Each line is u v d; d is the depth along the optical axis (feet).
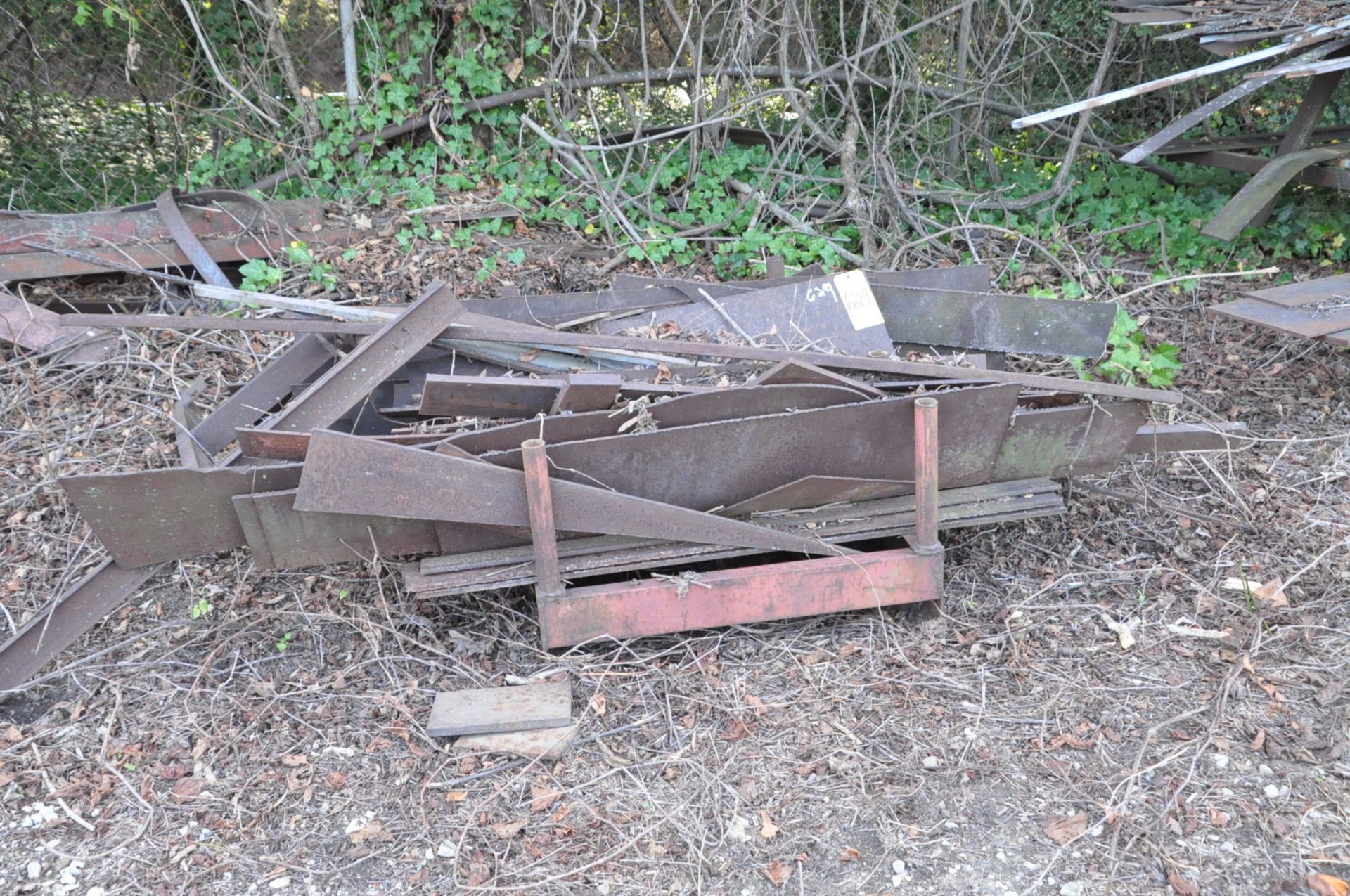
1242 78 27.30
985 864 9.05
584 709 10.85
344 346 13.38
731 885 8.91
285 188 22.95
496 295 18.86
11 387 15.47
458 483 10.28
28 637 10.43
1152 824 9.36
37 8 21.86
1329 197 22.86
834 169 24.75
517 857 9.18
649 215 22.27
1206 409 17.03
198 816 9.66
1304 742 10.22
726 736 10.55
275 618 12.33
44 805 9.80
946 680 11.30
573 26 22.75
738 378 12.51
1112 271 22.09
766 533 11.32
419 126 23.58
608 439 10.59
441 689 11.23
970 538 13.85
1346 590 12.58
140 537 10.30
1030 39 25.62
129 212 18.44
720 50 24.29
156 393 15.43
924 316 13.88
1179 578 13.00
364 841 9.36
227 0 22.24
